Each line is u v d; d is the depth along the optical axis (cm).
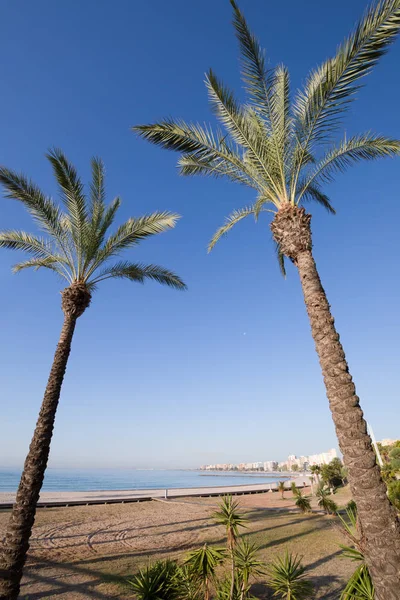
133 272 1145
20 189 930
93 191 1024
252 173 770
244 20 655
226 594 522
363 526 416
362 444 444
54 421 761
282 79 760
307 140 696
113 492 3641
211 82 701
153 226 1033
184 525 1590
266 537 1283
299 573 537
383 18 516
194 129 756
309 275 587
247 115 776
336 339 521
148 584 520
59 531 1403
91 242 988
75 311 916
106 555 1055
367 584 422
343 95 623
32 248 1039
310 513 1859
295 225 645
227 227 954
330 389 492
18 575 623
